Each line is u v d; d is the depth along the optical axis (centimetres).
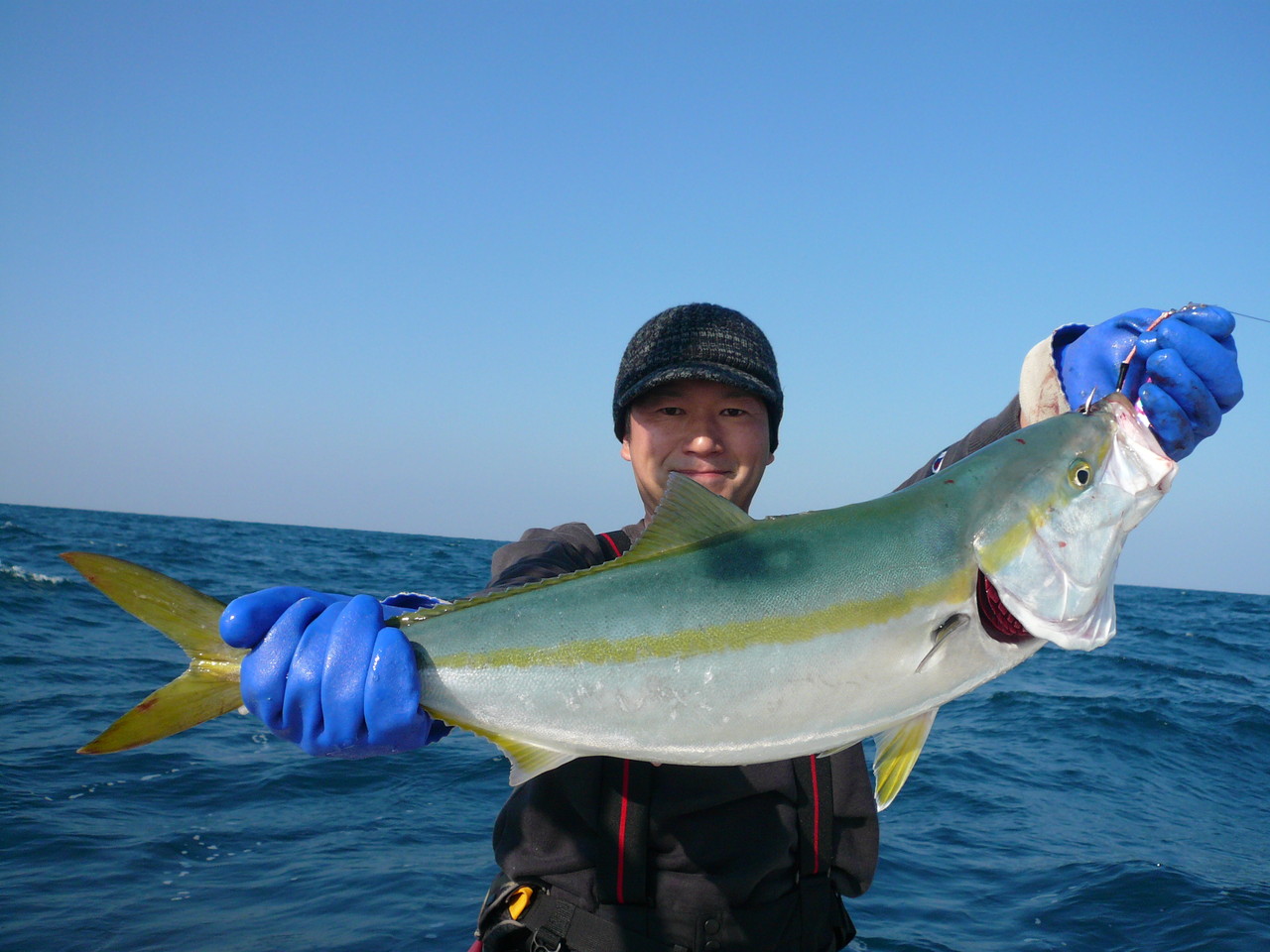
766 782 111
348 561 1344
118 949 169
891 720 103
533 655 102
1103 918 197
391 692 93
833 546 104
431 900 192
